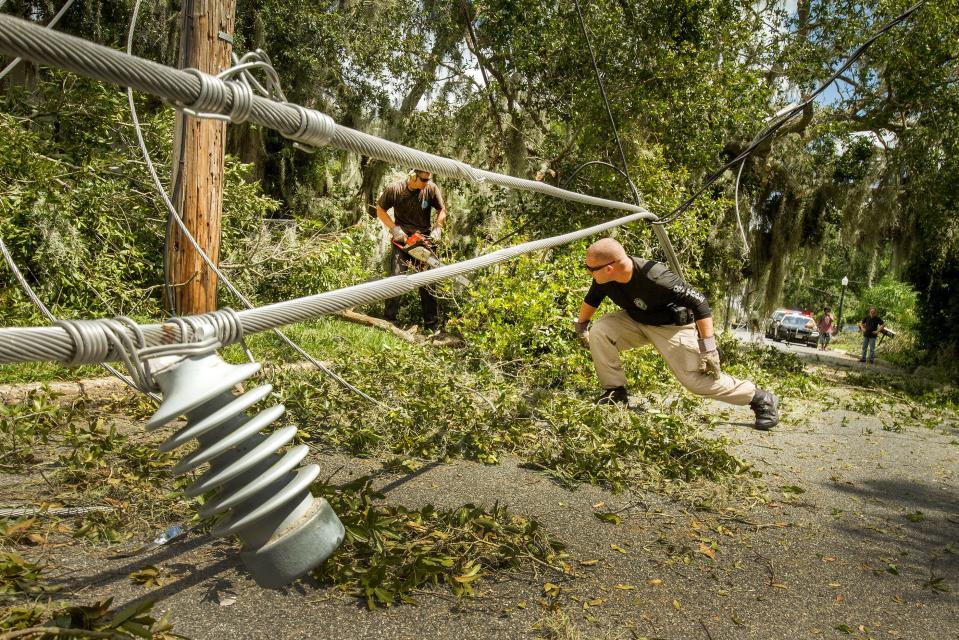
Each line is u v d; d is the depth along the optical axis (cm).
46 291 549
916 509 378
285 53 1182
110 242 614
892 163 1471
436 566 227
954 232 1544
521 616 216
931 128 1397
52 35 92
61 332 106
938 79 1348
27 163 552
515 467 391
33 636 167
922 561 298
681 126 1103
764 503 364
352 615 208
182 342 124
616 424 459
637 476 389
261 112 129
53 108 658
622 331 537
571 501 339
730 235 1324
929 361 1891
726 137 1188
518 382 632
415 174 765
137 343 115
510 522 286
